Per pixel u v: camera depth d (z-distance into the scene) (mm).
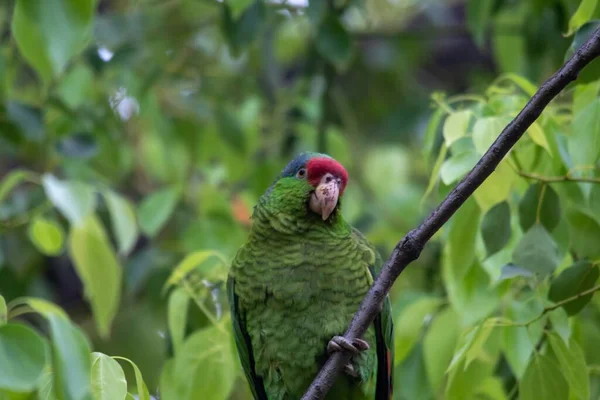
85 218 8930
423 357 9500
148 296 12125
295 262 8367
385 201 13055
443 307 9312
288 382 8438
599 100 7141
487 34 15375
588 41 6359
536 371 7414
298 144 12727
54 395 5297
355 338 7379
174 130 12773
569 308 7270
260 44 13445
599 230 7434
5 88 11125
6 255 11758
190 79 14039
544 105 6445
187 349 7988
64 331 5184
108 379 6074
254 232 8719
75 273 14680
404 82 15305
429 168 8094
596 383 9266
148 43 13234
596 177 7461
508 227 7184
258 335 8469
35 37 7012
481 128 6996
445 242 8086
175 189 11016
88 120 12078
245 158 12094
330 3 11344
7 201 10984
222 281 8734
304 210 8539
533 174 7371
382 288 7172
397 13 16359
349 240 8609
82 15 6824
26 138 11047
